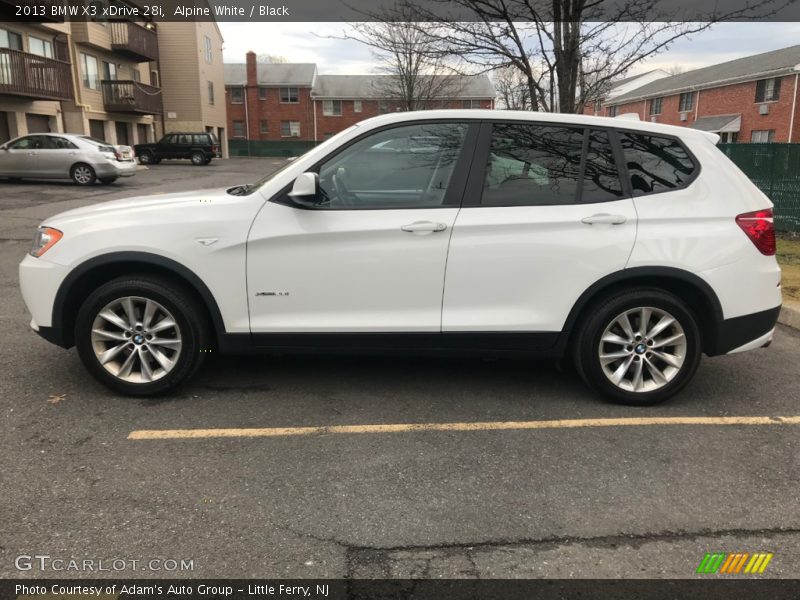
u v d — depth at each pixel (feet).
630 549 8.95
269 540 8.98
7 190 57.06
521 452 11.60
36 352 16.16
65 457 11.03
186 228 12.72
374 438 12.04
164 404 13.29
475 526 9.41
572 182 13.04
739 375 15.81
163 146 111.96
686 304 13.41
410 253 12.73
